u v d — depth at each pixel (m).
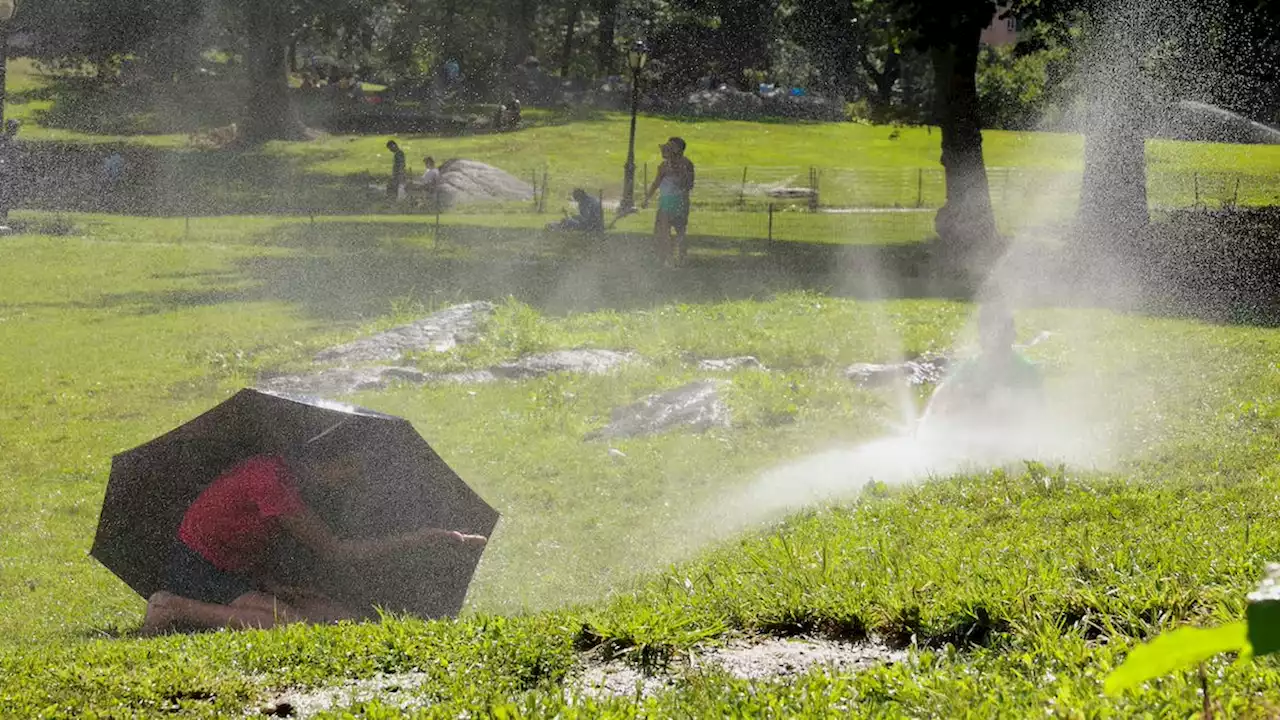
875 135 81.25
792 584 7.42
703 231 43.41
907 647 6.50
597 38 95.75
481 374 20.25
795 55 93.50
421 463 8.74
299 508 8.42
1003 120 74.81
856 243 40.59
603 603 8.07
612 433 16.33
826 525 10.21
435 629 7.00
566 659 6.45
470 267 34.09
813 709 5.25
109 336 25.14
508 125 75.81
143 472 8.76
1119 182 38.16
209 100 73.81
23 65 86.44
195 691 6.28
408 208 51.88
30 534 13.25
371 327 24.14
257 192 55.94
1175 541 8.09
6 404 19.62
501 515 12.84
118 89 74.50
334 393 19.38
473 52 86.81
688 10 94.38
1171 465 11.85
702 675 6.02
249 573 8.51
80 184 55.84
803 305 26.12
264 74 69.69
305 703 6.11
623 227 44.19
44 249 38.56
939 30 36.12
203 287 31.45
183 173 59.59
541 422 16.86
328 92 79.62
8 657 7.23
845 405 16.92
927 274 32.88
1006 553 8.05
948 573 7.31
